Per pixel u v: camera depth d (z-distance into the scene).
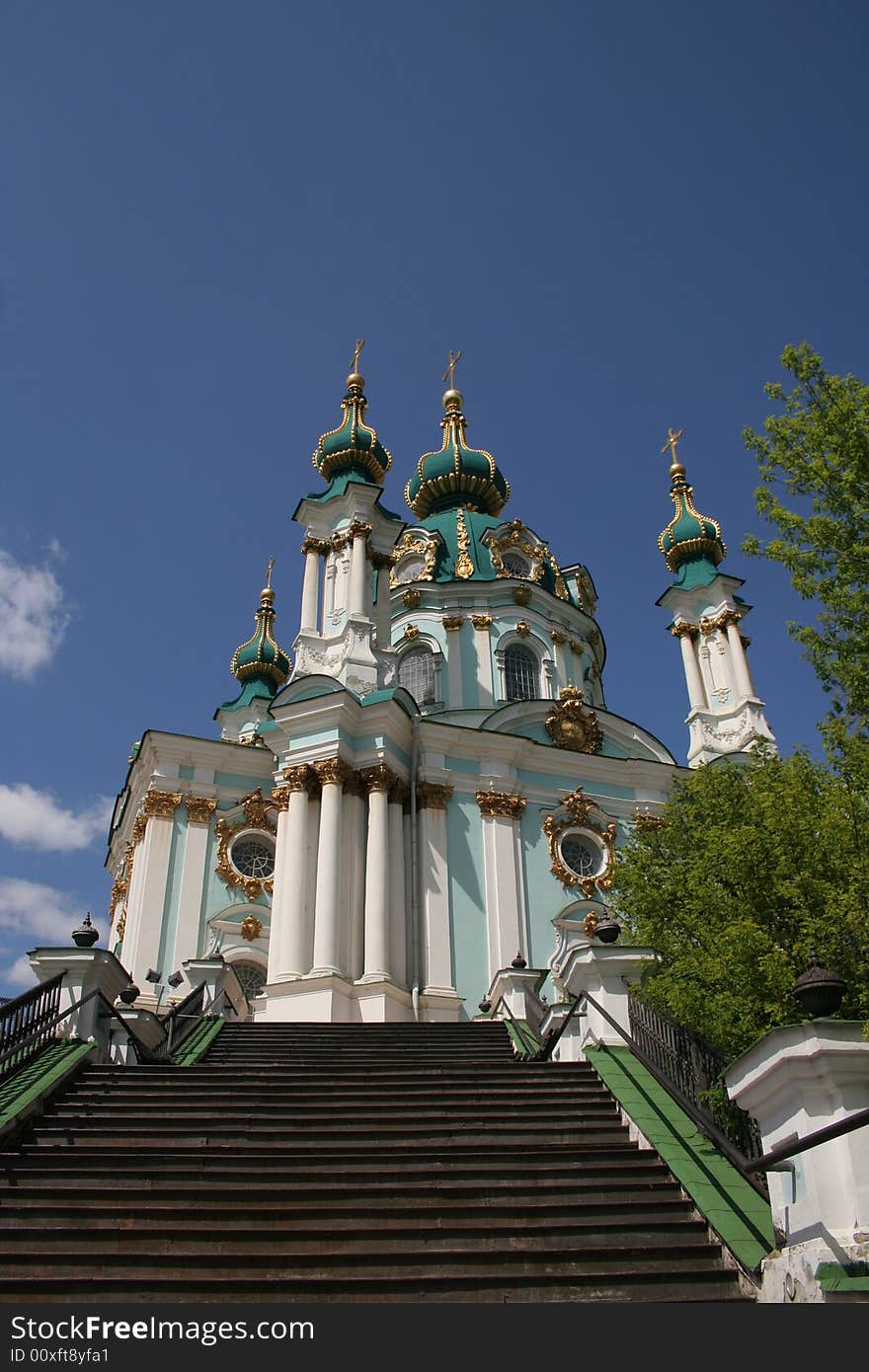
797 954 12.45
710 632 38.50
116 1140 10.84
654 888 16.38
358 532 32.12
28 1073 12.10
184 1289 7.87
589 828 31.48
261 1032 18.48
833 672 13.40
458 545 38.88
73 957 13.85
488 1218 9.08
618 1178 9.97
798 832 13.50
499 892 29.08
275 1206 9.18
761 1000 12.34
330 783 27.72
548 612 37.97
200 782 32.53
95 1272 8.16
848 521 13.01
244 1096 12.24
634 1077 12.41
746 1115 9.83
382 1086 12.80
